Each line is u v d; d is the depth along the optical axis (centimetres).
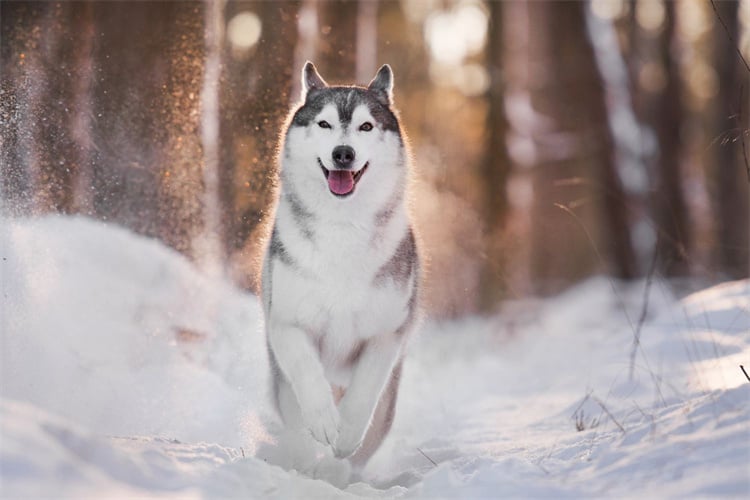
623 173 1634
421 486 366
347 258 460
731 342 649
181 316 710
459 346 1019
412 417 658
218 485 344
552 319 1309
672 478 340
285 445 474
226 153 927
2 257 620
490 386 807
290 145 483
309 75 542
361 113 478
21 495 260
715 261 1488
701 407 423
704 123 2403
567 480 362
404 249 486
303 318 469
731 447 353
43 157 761
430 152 2080
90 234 738
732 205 1730
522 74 1980
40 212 729
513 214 1817
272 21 1190
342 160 453
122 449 337
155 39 986
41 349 568
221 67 1005
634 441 407
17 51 875
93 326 627
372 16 1775
